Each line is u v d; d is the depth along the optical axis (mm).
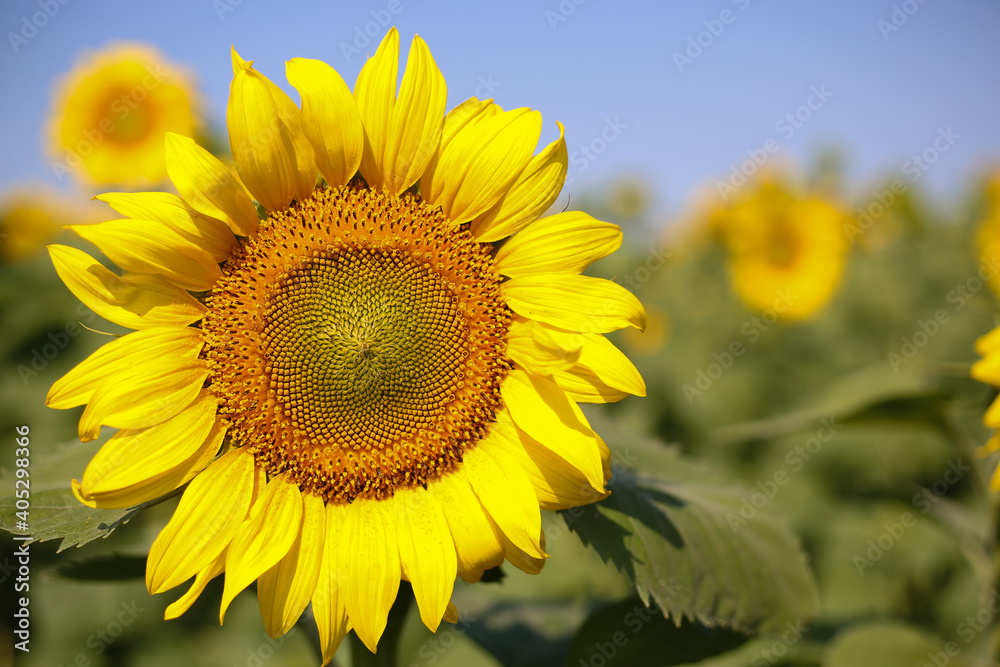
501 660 659
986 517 708
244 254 522
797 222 1617
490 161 521
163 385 505
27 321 1016
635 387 505
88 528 492
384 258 534
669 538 530
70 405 494
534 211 526
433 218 534
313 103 505
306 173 520
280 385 524
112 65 933
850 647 675
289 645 951
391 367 529
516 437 530
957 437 704
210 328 518
